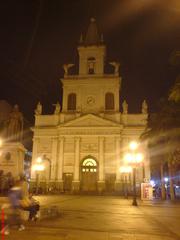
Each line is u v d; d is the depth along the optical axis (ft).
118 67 176.96
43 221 39.52
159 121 91.40
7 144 129.39
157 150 101.76
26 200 37.24
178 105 80.23
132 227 36.40
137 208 66.59
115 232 32.45
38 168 128.67
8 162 127.34
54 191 149.79
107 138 162.50
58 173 159.63
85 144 162.91
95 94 172.45
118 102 169.68
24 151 133.90
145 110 167.73
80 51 181.98
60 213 49.93
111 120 163.12
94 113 167.63
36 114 173.47
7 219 31.55
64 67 179.52
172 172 101.86
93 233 31.40
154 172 147.84
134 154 83.82
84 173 160.35
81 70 178.19
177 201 94.94
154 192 135.74
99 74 175.63
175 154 88.74
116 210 60.44
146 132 104.68
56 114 172.24
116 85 172.45
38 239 27.27
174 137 85.81
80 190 153.89
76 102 171.63
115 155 159.02
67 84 175.63
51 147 166.40
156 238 29.45
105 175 157.28
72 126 164.55
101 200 100.12
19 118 136.05
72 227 34.99
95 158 160.45
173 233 32.40
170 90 46.62
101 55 180.04
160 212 57.16
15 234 29.50
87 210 58.90
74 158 161.27
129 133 163.53
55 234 30.12
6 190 86.07
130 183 149.28
